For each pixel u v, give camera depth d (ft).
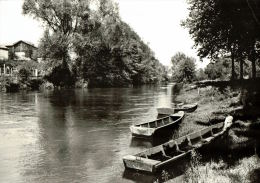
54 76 200.64
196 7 102.22
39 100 123.24
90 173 37.99
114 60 255.50
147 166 35.24
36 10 185.47
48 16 190.29
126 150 49.01
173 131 61.00
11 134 60.80
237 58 117.08
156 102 122.62
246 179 29.09
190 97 124.47
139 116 85.05
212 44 109.09
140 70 315.58
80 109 99.09
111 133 61.93
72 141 55.21
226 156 38.34
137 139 56.44
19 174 38.14
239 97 84.58
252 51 99.55
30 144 52.95
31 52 244.01
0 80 158.71
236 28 80.69
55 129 65.98
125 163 37.04
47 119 78.69
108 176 36.65
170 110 86.99
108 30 219.20
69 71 208.23
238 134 47.98
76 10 194.80
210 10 91.50
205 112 77.92
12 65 200.23
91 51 211.41
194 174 33.32
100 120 77.92
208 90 118.21
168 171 36.14
